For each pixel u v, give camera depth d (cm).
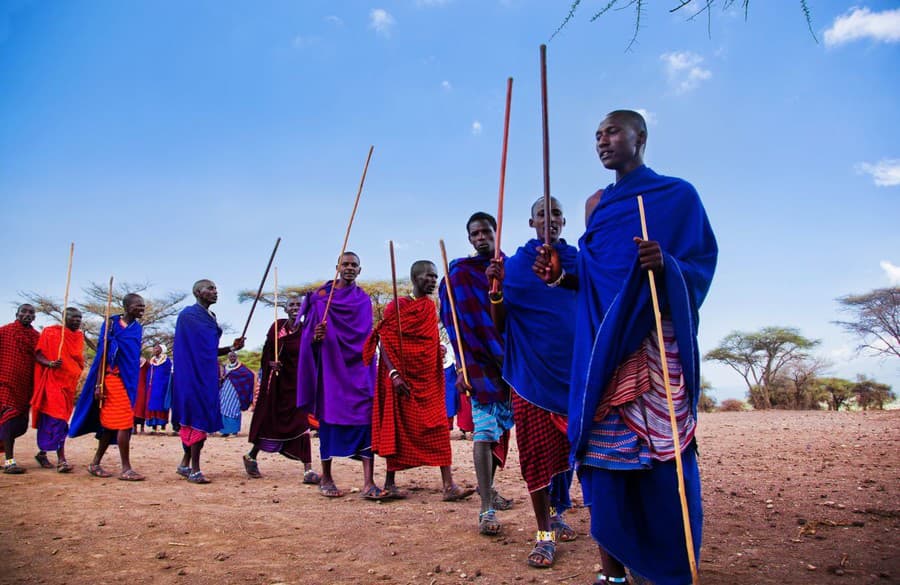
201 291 838
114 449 1203
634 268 311
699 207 330
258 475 848
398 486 762
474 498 668
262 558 442
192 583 392
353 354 718
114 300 3850
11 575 406
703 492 621
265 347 849
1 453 1077
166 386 1609
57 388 888
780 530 472
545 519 429
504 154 444
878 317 4481
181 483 779
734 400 4797
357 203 759
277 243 878
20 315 907
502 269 445
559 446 441
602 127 357
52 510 585
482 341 532
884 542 434
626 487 315
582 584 379
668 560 304
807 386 4891
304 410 811
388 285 3619
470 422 1303
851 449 975
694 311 312
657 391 312
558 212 473
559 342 441
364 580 394
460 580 391
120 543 479
